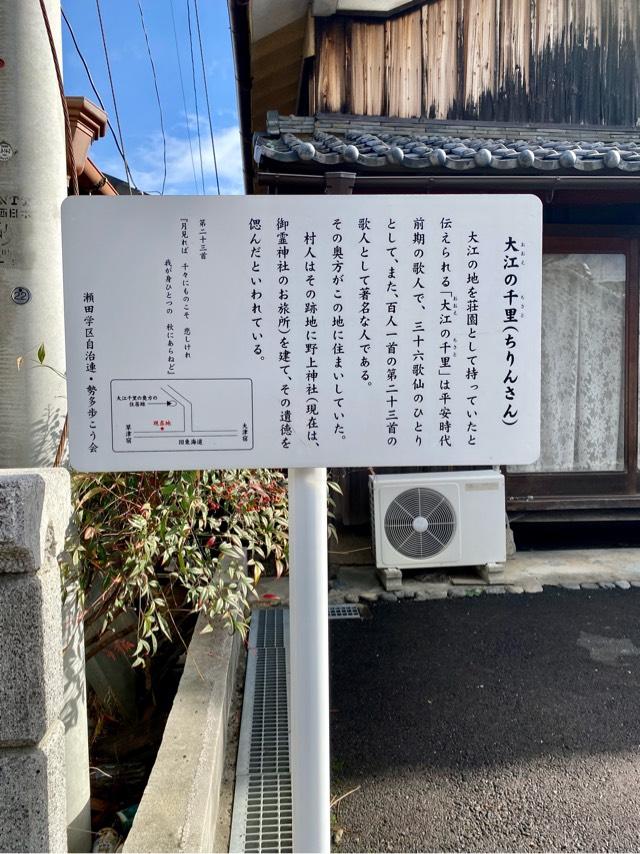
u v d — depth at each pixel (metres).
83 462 1.65
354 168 4.18
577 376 5.56
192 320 1.66
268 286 1.67
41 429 1.99
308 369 1.69
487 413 1.73
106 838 2.07
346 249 1.68
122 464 1.66
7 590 1.35
